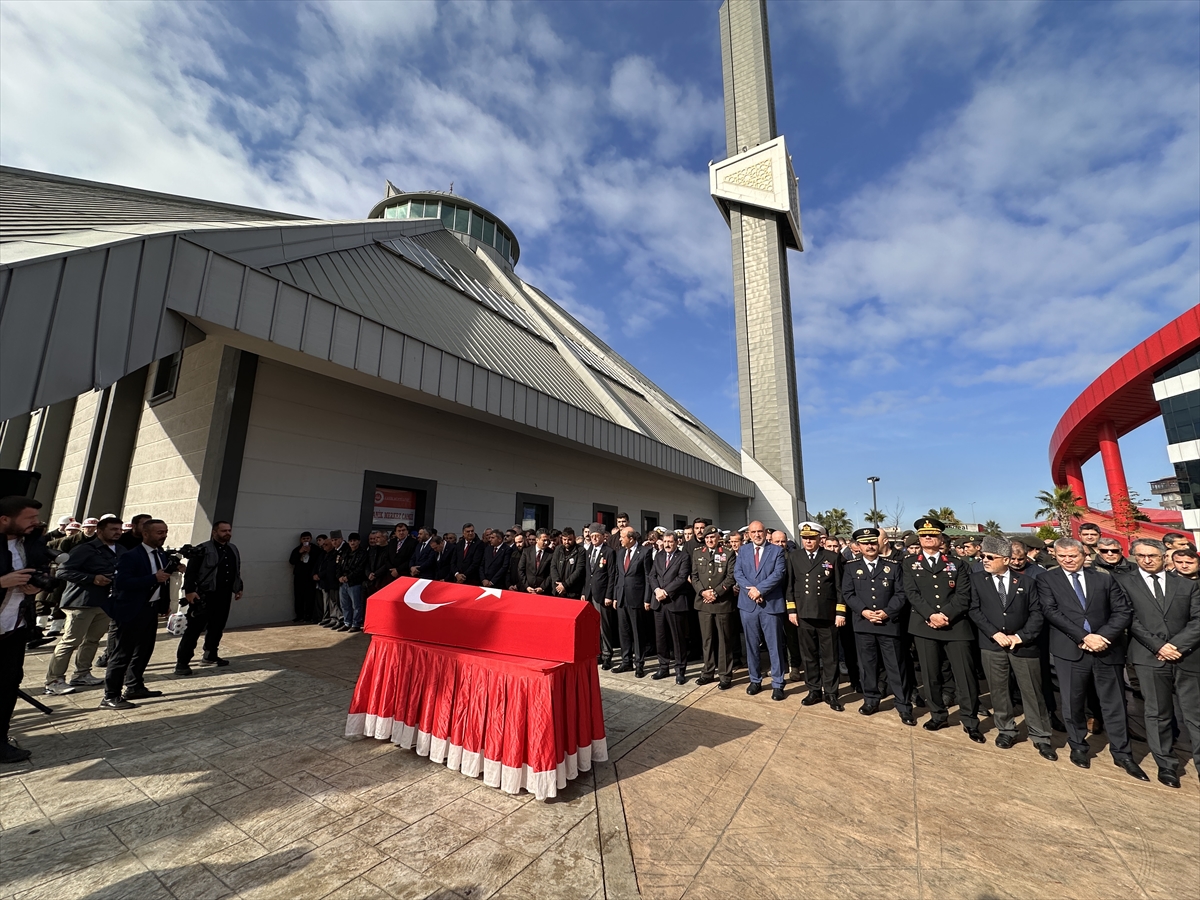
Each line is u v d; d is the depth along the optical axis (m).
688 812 3.20
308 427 9.62
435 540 9.19
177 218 9.84
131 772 3.43
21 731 4.06
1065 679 4.25
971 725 4.67
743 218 31.56
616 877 2.53
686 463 18.98
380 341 8.45
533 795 3.35
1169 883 2.61
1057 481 50.59
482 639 3.77
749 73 35.00
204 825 2.84
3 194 8.29
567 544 7.46
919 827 3.10
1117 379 29.98
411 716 3.97
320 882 2.40
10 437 13.96
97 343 4.93
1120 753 4.03
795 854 2.79
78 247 4.81
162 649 6.88
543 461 15.57
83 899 2.23
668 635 7.02
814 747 4.32
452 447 12.58
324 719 4.55
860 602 5.35
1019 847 2.91
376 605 4.34
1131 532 31.53
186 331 6.12
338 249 11.41
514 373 12.73
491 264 24.31
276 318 6.96
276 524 9.03
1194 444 25.42
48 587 3.66
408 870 2.52
